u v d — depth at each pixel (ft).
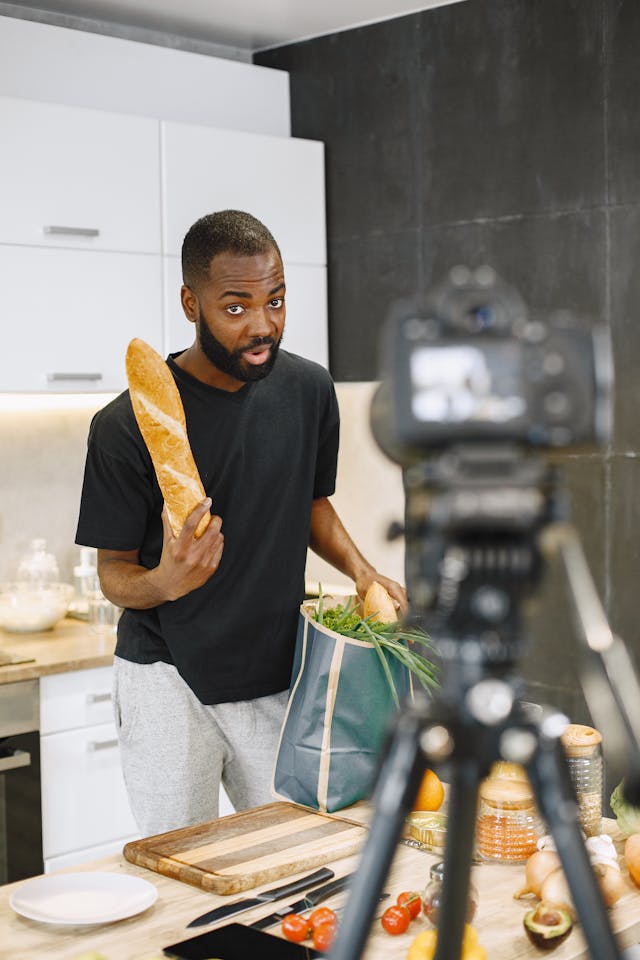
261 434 6.84
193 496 6.04
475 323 2.45
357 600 6.97
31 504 11.68
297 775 6.07
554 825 2.56
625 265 9.53
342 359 12.00
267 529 6.87
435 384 2.41
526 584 2.52
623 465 9.57
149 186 10.66
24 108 9.86
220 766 7.05
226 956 4.24
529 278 10.24
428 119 10.96
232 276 6.24
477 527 2.43
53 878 4.99
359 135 11.62
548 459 2.58
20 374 10.01
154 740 6.83
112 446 6.59
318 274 11.91
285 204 11.60
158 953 4.40
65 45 10.78
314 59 12.02
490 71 10.41
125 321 10.61
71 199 10.18
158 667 6.78
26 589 10.80
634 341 9.50
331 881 5.11
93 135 10.27
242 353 6.38
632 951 4.20
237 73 11.93
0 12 10.95
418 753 2.57
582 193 9.80
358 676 6.00
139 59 11.27
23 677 9.42
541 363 2.40
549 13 9.93
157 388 6.11
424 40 10.94
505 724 2.57
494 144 10.43
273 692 6.92
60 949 4.44
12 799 9.45
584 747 5.49
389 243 11.41
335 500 11.51
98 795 10.02
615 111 9.53
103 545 6.70
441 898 2.68
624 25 9.43
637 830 5.50
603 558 9.73
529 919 4.39
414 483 2.54
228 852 5.36
